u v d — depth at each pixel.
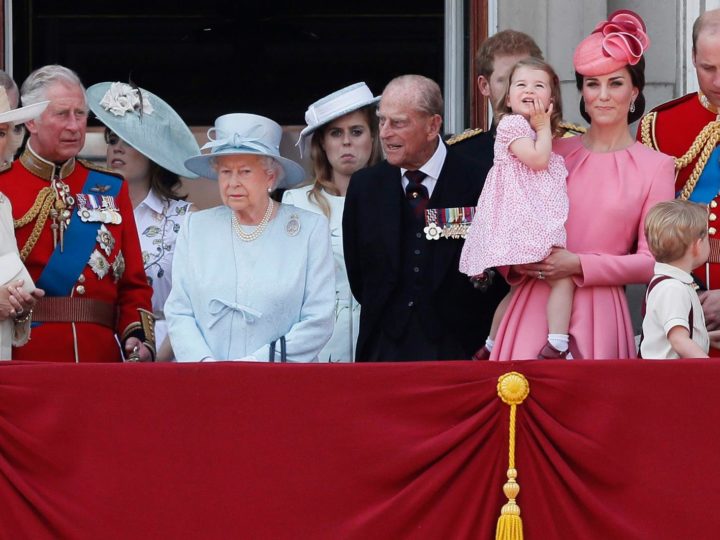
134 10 49.25
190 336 24.77
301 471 22.11
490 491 22.02
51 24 48.53
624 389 22.02
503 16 31.09
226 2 49.28
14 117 24.12
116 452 22.19
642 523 21.89
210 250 25.19
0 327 24.22
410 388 22.14
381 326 25.88
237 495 22.11
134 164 30.00
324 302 24.92
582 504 21.92
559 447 21.98
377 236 25.89
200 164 25.77
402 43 50.41
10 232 24.91
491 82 27.84
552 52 30.70
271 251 25.08
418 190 26.08
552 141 24.84
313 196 28.70
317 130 28.83
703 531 21.86
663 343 23.20
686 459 21.94
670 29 30.77
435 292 25.66
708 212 25.59
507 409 22.08
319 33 50.31
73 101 25.78
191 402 22.22
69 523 22.06
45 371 22.30
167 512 22.11
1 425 22.19
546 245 23.81
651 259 23.97
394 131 25.64
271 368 22.23
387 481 22.03
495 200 24.20
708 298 24.97
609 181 24.50
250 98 50.97
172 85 50.88
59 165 26.02
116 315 26.34
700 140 26.08
